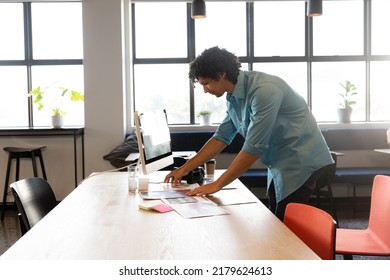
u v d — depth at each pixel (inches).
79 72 215.0
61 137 208.5
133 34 220.8
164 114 106.7
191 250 49.5
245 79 79.0
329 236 53.3
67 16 213.3
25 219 73.8
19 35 213.2
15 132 195.6
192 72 78.1
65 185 209.2
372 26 221.1
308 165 81.8
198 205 72.2
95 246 51.3
